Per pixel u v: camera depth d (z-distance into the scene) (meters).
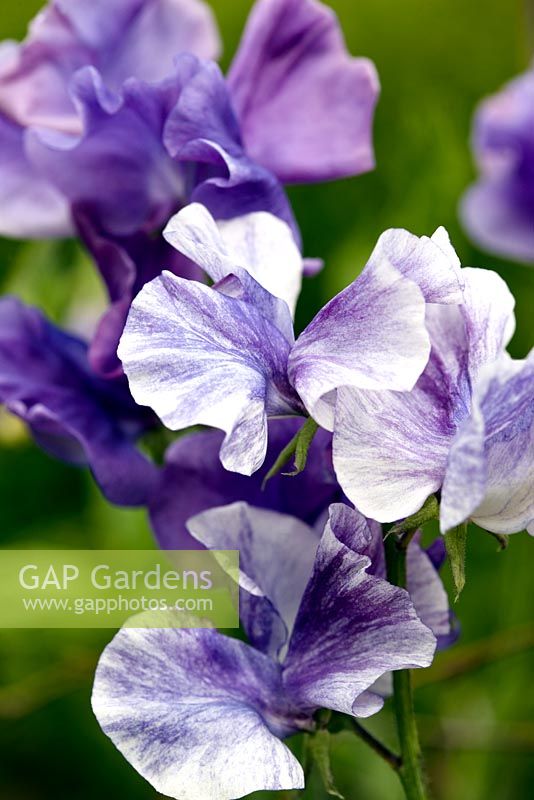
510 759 0.58
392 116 0.84
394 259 0.36
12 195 0.48
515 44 0.88
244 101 0.46
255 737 0.37
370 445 0.36
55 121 0.46
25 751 0.61
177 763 0.37
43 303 0.65
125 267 0.45
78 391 0.46
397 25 0.88
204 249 0.38
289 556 0.40
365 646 0.38
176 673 0.38
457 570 0.36
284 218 0.43
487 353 0.37
